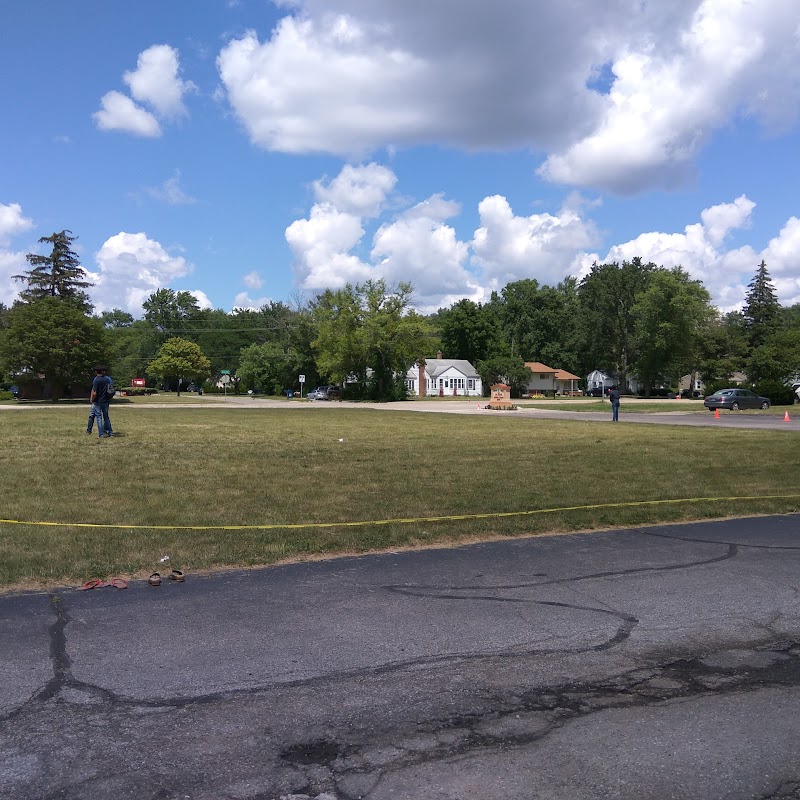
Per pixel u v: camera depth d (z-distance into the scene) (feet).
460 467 46.32
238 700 13.42
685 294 291.79
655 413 138.21
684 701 13.64
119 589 19.99
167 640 16.24
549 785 10.75
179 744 11.85
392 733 12.32
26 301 248.52
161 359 342.64
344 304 236.84
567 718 12.92
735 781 10.88
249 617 17.85
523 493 35.94
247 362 329.93
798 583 21.33
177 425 88.94
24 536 25.18
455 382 332.39
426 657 15.53
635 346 319.47
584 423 99.81
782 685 14.42
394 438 70.08
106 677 14.30
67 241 258.98
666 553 24.81
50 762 11.27
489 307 412.98
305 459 50.60
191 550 23.68
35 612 17.95
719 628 17.54
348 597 19.53
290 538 25.57
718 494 36.45
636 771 11.15
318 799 10.39
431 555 24.25
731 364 296.71
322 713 12.98
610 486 38.52
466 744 11.98
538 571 22.36
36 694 13.53
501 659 15.49
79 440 64.44
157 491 35.86
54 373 186.09
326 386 265.34
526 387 342.64
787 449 59.00
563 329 385.09
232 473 42.83
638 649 16.17
